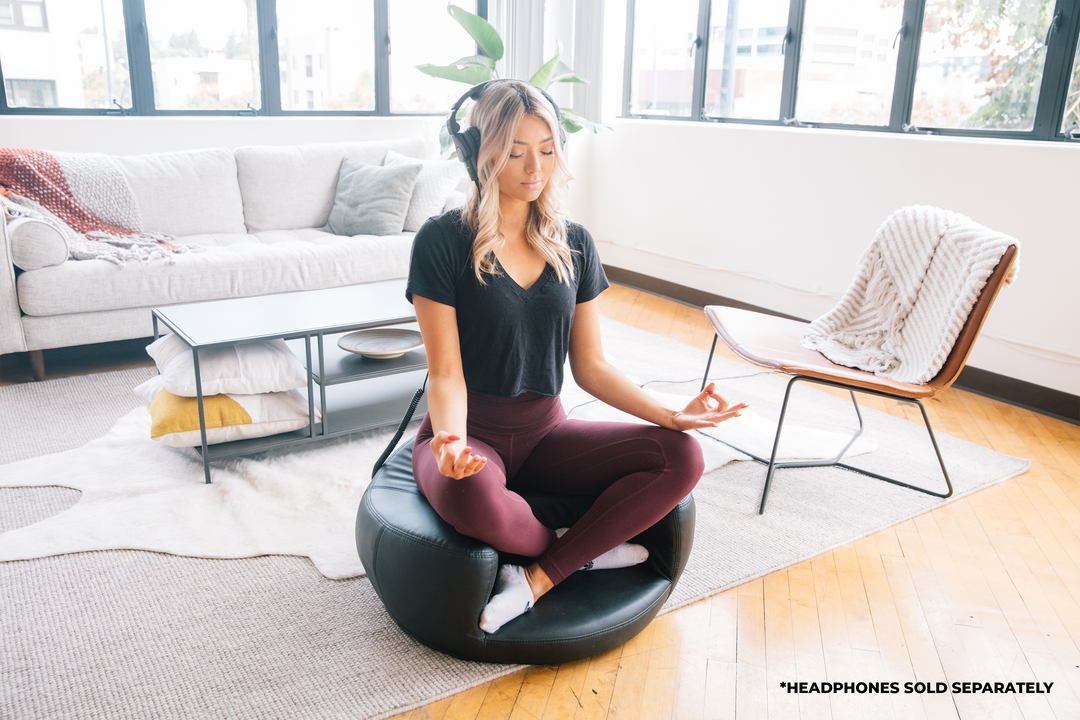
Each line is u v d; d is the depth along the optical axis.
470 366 1.52
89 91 4.03
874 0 3.53
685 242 4.41
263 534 1.93
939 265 2.32
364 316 2.42
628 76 4.95
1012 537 2.06
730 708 1.43
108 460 2.30
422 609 1.43
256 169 3.85
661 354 3.50
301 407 2.31
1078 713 1.44
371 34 4.74
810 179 3.65
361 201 3.79
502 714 1.39
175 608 1.65
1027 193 2.86
